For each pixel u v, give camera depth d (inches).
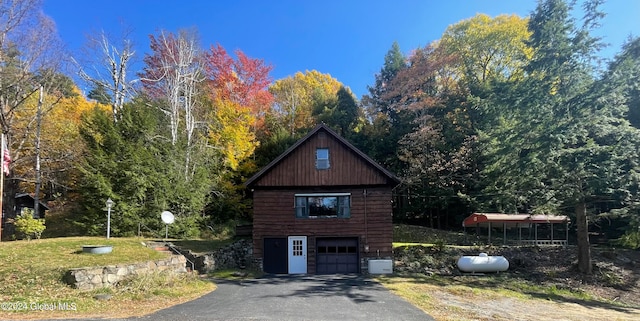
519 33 1526.8
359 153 884.6
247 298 493.4
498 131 1010.7
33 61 1026.7
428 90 1674.5
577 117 819.4
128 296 450.6
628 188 816.9
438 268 906.7
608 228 1233.4
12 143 1054.4
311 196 887.1
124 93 1159.6
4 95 1030.4
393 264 882.1
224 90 1386.6
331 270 868.6
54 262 509.7
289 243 869.8
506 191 993.5
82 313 370.6
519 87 934.4
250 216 1341.0
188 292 511.2
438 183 1405.0
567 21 890.1
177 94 1157.7
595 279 846.5
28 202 1236.5
